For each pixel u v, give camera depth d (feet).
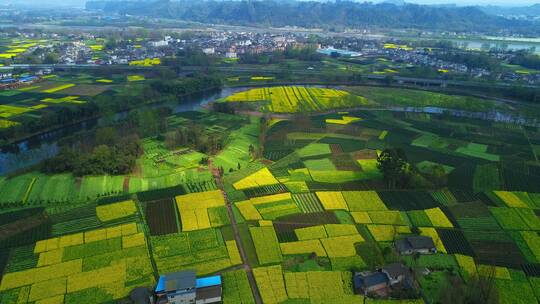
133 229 380.99
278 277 319.06
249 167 526.57
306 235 375.45
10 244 355.36
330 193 453.99
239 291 303.27
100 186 463.42
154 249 352.90
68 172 496.64
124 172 497.05
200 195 447.01
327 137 651.66
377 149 599.98
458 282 304.09
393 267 312.91
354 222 398.83
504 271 327.67
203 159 536.42
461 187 476.54
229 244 360.48
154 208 418.72
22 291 299.99
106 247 353.51
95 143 602.03
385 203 434.71
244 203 430.61
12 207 415.64
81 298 294.66
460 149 610.24
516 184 488.85
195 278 294.87
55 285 306.76
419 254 344.69
